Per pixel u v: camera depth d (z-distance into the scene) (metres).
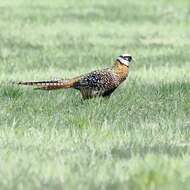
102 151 12.22
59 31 34.06
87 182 9.97
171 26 36.59
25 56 26.03
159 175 10.09
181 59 25.56
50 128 14.16
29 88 18.77
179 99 17.50
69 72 22.34
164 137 13.43
